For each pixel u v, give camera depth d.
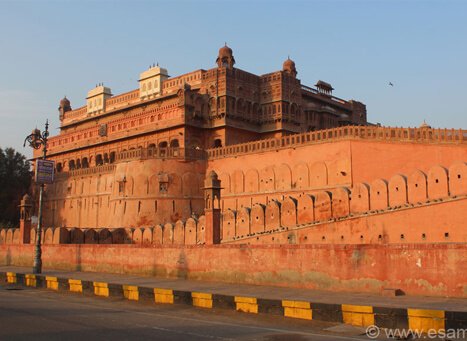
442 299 12.44
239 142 43.28
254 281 16.72
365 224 22.94
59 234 31.62
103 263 23.03
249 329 10.35
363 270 14.16
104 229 33.44
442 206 21.06
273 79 44.47
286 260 15.92
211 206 19.22
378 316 10.64
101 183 47.09
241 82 43.78
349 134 29.83
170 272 19.73
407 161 26.97
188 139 42.47
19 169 65.12
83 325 10.65
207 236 19.22
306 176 31.73
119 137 50.03
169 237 30.22
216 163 37.72
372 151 28.52
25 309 13.20
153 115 47.28
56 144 63.16
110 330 10.05
